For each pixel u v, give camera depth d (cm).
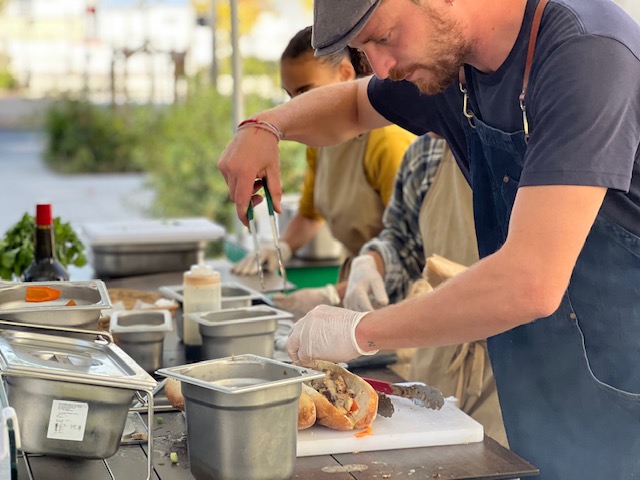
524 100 174
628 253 180
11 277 267
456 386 244
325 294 277
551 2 168
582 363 187
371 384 185
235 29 381
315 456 162
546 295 151
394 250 277
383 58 163
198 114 775
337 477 153
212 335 203
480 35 171
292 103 223
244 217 208
